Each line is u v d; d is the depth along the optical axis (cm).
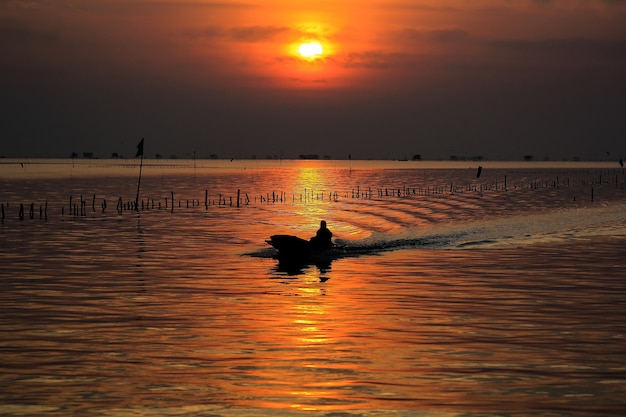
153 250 4644
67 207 9100
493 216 8088
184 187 15588
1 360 2019
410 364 1980
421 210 9169
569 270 3716
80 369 1939
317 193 13562
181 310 2694
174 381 1838
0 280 3381
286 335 2302
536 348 2142
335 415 1603
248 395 1731
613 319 2531
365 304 2809
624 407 1650
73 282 3334
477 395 1728
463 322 2486
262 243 5091
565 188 15725
